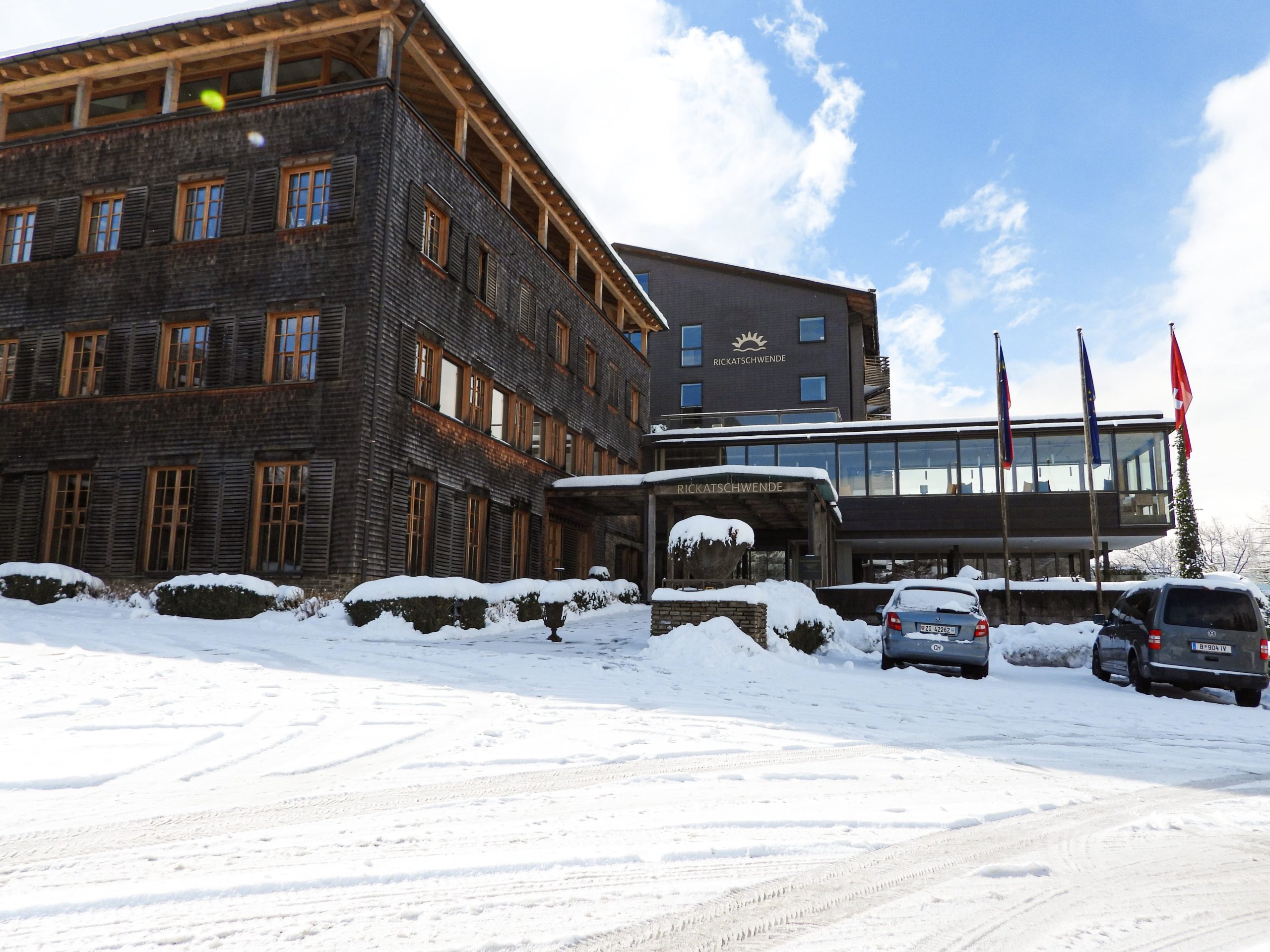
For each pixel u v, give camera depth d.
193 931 2.85
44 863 3.46
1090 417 23.33
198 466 18.73
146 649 10.99
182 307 19.48
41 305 20.53
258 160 19.52
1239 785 5.95
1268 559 88.12
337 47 20.78
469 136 24.88
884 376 55.22
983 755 6.68
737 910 3.23
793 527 34.06
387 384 18.62
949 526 33.28
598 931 2.97
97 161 20.69
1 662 8.71
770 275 48.75
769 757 6.11
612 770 5.49
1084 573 36.47
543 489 26.88
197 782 4.82
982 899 3.46
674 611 14.45
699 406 48.56
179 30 19.38
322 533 17.66
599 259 32.34
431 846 3.83
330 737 6.09
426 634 15.77
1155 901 3.48
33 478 19.84
